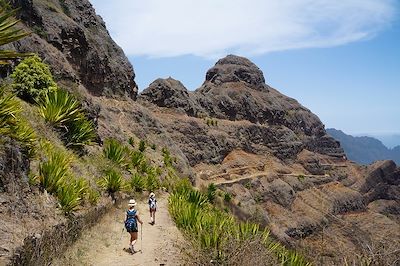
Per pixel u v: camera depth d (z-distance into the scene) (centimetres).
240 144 11275
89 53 5184
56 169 999
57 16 4684
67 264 806
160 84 10606
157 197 2583
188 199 2286
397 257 566
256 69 16638
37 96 1652
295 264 775
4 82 1708
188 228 1412
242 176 9744
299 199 10356
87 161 1638
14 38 559
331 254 634
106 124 3666
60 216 930
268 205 9100
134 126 5306
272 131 13375
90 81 5241
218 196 5378
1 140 787
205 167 9412
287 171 11662
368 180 14862
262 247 825
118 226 1393
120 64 6556
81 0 6356
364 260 578
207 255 868
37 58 1770
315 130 18575
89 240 1065
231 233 931
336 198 11494
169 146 5866
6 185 778
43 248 748
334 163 16662
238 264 796
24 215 783
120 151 2203
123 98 6062
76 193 1061
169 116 10025
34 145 989
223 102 13050
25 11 4128
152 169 2941
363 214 11512
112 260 988
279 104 16450
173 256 1109
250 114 13575
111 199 1576
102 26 6806
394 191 14912
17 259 631
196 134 9931
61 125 1476
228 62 16400
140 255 1078
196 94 12500
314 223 9081
